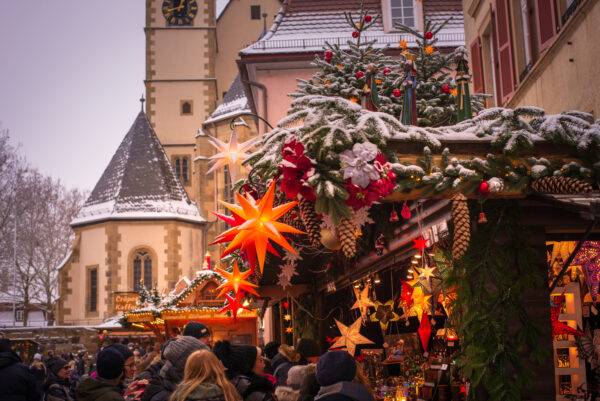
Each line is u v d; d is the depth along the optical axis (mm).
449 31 24906
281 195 6305
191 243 55188
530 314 6191
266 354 9594
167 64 64625
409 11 25000
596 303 8898
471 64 17391
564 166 5980
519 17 13656
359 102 9648
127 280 53312
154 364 7059
